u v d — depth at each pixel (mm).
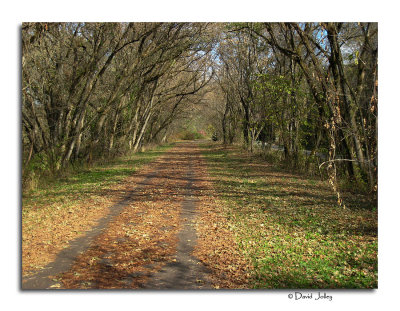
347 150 13500
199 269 5902
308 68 15703
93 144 21984
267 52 27125
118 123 29422
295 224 8398
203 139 90812
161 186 14352
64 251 6629
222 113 50406
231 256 6418
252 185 14398
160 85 36500
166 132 58969
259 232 7820
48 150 16766
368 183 12023
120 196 12031
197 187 14141
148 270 5859
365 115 12883
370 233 7602
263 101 20562
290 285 5328
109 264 6078
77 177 16750
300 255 6457
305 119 17641
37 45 15820
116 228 8203
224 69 36906
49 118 17953
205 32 23547
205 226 8359
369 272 5730
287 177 16750
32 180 13273
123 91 23031
